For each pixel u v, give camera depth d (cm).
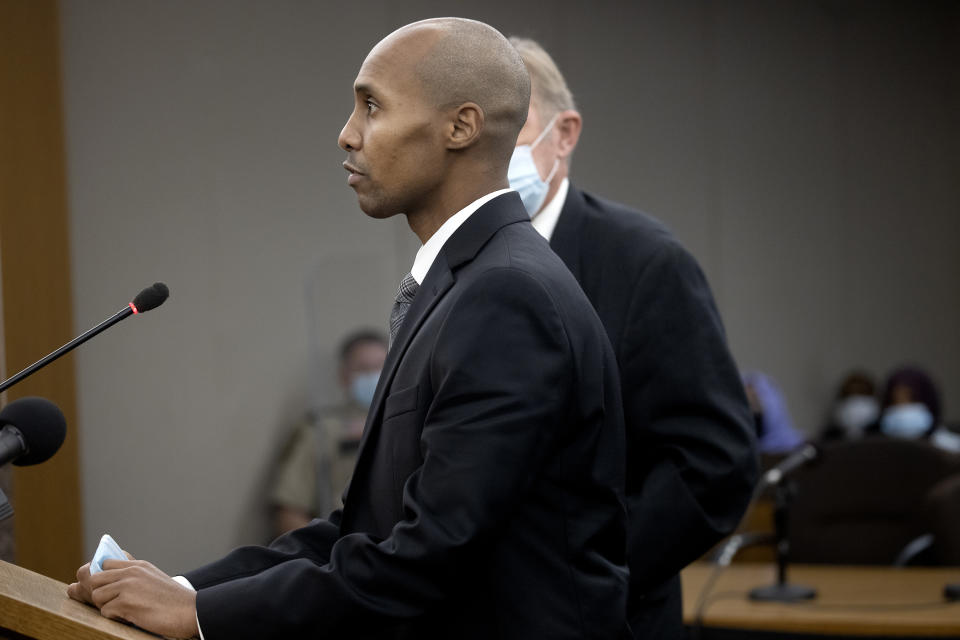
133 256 1170
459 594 389
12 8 1025
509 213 412
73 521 1055
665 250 564
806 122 1977
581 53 1633
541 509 391
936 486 1171
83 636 333
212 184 1241
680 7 1775
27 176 1023
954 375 2219
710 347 553
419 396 388
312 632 365
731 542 936
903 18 2161
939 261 2206
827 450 1214
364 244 1370
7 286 988
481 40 412
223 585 371
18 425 389
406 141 404
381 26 1408
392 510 393
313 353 1309
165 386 1191
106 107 1155
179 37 1221
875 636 845
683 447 543
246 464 1252
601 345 405
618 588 397
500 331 376
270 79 1298
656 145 1730
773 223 1912
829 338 2002
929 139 2197
